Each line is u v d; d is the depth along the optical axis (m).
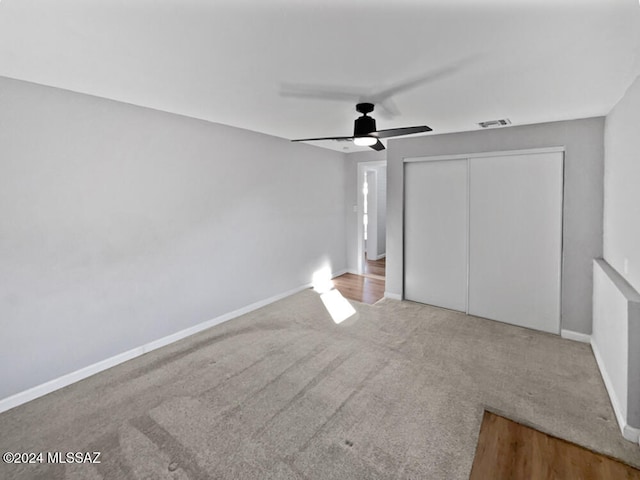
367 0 1.30
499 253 3.72
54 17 1.44
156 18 1.45
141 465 1.84
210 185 3.63
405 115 3.02
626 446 1.96
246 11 1.39
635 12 1.37
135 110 2.93
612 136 2.77
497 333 3.48
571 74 2.04
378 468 1.81
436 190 4.13
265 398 2.43
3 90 2.22
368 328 3.65
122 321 2.96
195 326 3.57
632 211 2.19
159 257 3.21
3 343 2.32
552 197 3.37
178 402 2.39
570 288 3.30
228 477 1.76
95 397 2.46
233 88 2.36
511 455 1.90
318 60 1.87
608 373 2.48
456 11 1.38
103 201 2.77
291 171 4.73
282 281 4.70
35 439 2.04
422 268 4.35
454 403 2.35
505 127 3.54
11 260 2.33
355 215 5.97
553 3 1.31
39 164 2.41
